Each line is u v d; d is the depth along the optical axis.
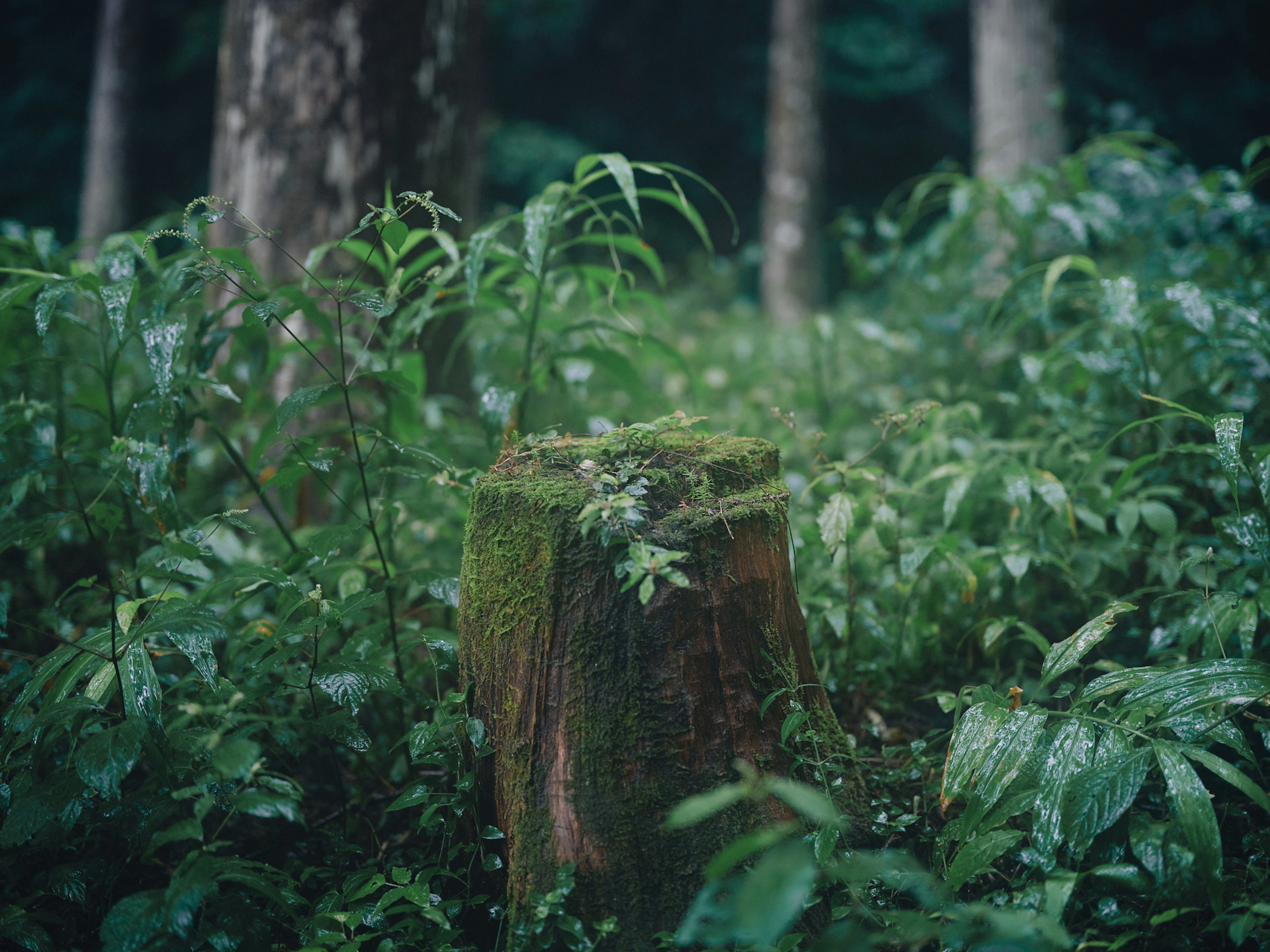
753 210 15.05
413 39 3.54
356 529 2.18
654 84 15.12
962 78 15.14
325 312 3.35
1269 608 2.03
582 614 1.81
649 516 1.89
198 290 2.22
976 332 4.09
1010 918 1.35
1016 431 3.29
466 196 3.90
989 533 3.01
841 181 15.20
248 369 2.83
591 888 1.78
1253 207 3.38
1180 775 1.58
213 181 3.68
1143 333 2.83
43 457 2.72
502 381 3.03
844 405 4.44
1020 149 5.52
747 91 14.89
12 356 2.51
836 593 2.73
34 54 12.45
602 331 3.53
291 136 3.47
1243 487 2.64
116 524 2.35
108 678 1.85
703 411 4.72
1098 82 13.12
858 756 2.24
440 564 2.91
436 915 1.71
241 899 1.75
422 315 2.66
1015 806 1.70
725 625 1.84
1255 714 2.19
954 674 2.73
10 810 1.76
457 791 1.97
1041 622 2.86
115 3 9.65
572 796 1.80
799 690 2.00
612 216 2.64
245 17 3.52
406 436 3.08
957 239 3.98
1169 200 4.13
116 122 9.76
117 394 3.12
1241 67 13.63
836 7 14.41
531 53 14.10
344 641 2.58
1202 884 1.56
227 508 3.38
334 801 2.42
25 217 12.26
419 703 2.23
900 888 1.57
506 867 1.88
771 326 8.18
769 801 1.84
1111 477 2.99
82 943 1.86
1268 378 2.95
